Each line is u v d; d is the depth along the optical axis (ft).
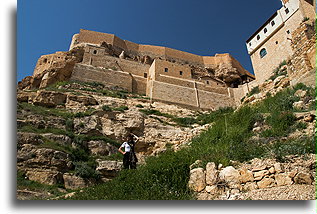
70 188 45.83
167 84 130.11
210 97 138.31
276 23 130.52
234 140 35.01
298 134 31.17
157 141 71.26
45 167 47.52
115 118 77.97
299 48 59.36
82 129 70.44
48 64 138.21
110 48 167.43
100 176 52.95
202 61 196.65
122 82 130.62
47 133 60.23
